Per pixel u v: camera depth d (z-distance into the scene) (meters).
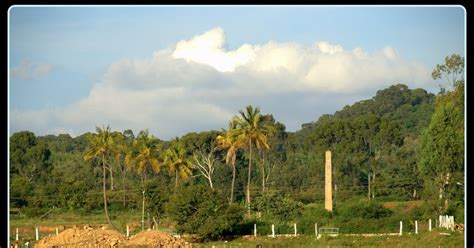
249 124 102.19
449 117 88.75
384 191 119.62
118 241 61.44
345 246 64.88
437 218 79.25
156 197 89.12
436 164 86.19
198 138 131.75
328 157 88.94
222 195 77.88
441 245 61.66
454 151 85.69
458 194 84.75
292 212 83.69
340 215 85.25
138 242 61.56
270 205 84.06
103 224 95.12
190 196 76.31
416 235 69.00
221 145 115.44
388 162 135.25
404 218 79.25
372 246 63.88
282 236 74.75
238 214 76.50
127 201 111.75
